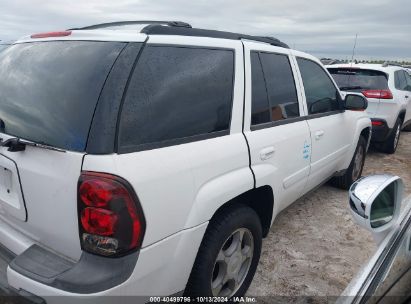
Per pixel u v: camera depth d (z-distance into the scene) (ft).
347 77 22.21
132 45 6.24
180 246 6.46
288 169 9.86
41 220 6.19
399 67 24.67
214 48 7.74
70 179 5.60
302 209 14.23
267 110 9.15
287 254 10.95
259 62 9.07
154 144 6.11
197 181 6.69
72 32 6.99
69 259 6.03
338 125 13.19
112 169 5.41
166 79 6.53
